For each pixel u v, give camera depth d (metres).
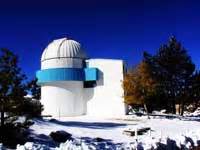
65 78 46.97
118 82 45.97
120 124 31.17
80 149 8.23
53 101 47.41
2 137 15.62
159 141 10.53
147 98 40.09
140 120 35.88
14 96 16.39
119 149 9.09
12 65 16.62
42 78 48.06
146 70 39.94
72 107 47.09
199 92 43.56
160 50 44.41
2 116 16.22
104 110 46.12
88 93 47.47
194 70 43.81
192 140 12.48
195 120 37.41
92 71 46.94
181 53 43.97
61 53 48.53
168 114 44.56
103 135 22.06
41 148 8.22
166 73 43.69
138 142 10.22
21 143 16.25
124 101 41.22
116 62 46.34
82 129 24.55
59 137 19.00
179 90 43.62
